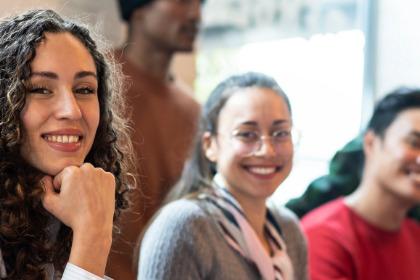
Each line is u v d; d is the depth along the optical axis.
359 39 2.81
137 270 1.40
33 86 0.92
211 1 3.03
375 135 1.83
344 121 2.82
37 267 0.96
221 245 1.28
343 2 2.81
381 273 1.77
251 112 1.35
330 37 2.83
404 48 2.72
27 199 0.95
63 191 0.95
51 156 0.94
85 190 0.96
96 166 1.10
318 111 2.84
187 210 1.28
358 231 1.79
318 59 2.85
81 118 0.96
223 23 3.03
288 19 2.90
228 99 1.39
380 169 1.79
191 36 2.11
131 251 1.50
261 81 1.40
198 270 1.25
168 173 1.92
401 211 1.82
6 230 0.93
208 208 1.31
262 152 1.34
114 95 1.15
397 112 1.79
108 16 2.38
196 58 2.94
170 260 1.23
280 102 1.38
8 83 0.92
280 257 1.36
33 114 0.92
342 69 2.83
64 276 0.93
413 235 1.93
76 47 0.96
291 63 2.90
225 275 1.27
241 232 1.32
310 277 1.67
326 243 1.73
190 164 1.46
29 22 0.94
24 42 0.92
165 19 2.02
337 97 2.83
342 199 1.88
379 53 2.77
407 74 2.73
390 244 1.81
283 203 2.28
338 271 1.70
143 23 2.04
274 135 1.36
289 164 1.39
